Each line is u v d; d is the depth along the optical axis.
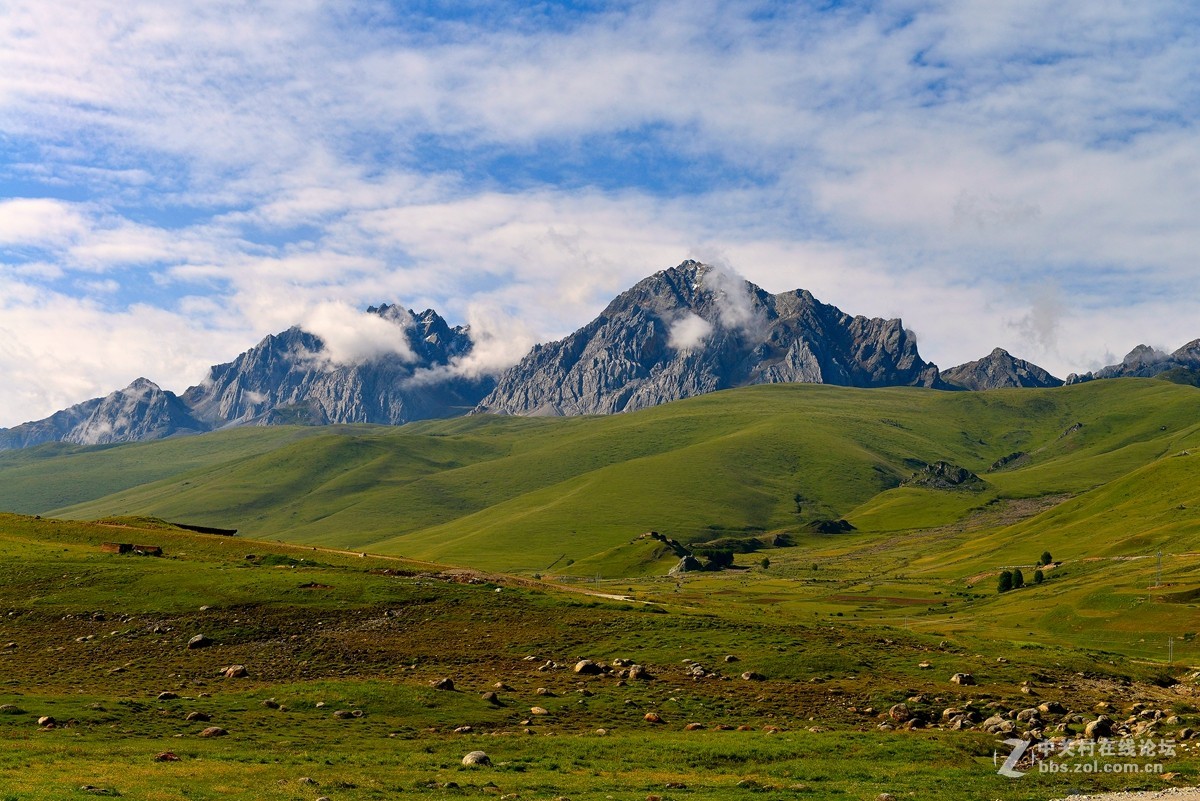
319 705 59.72
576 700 66.12
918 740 54.09
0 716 50.44
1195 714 68.75
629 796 39.47
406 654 81.25
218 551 127.00
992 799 41.41
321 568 115.62
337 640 84.81
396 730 54.81
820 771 46.28
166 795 35.88
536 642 85.62
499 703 63.66
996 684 76.56
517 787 40.81
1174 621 134.12
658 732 57.69
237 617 90.19
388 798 37.88
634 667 75.50
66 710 53.12
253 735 51.19
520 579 130.75
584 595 112.25
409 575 115.75
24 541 125.06
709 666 78.50
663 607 104.88
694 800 39.09
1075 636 138.00
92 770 39.28
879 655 84.81
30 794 34.16
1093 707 70.25
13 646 81.44
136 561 111.44
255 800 36.03
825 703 67.94
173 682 70.31
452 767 45.34
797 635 90.94
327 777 41.06
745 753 50.16
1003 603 185.75
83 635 84.81
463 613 94.31
